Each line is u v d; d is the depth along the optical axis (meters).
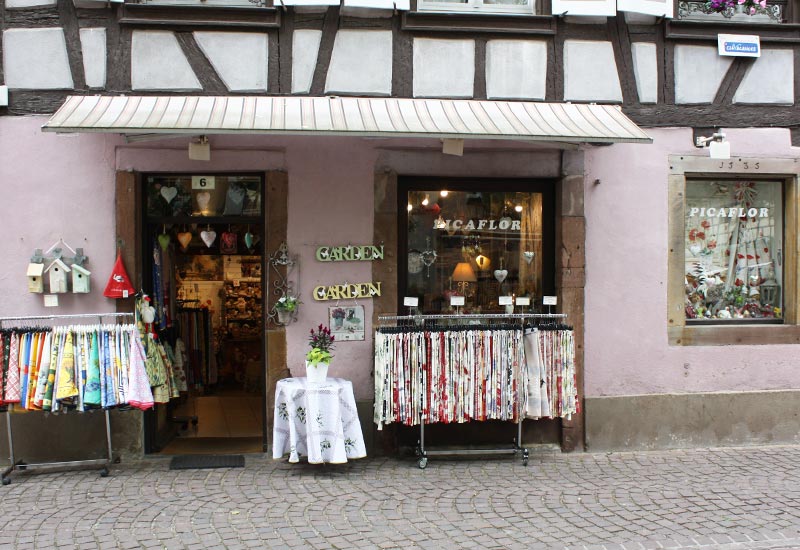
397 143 6.09
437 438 6.24
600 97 6.23
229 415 7.66
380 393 5.58
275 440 5.62
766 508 4.82
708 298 6.72
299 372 6.05
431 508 4.82
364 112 5.53
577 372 6.29
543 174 6.28
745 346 6.52
